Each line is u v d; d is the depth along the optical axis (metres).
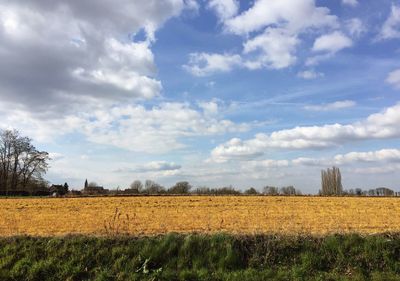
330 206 35.00
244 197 44.41
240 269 16.27
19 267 16.44
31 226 25.09
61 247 17.75
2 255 17.42
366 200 40.50
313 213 30.42
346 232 19.08
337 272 16.02
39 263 16.50
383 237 17.92
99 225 25.08
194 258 16.86
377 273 15.54
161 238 18.20
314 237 17.95
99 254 17.12
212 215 29.23
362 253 16.94
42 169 96.69
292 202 38.41
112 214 30.41
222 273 15.64
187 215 29.27
